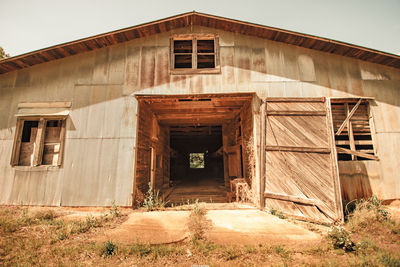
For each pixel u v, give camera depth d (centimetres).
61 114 625
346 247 326
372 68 652
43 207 572
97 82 647
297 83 639
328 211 475
